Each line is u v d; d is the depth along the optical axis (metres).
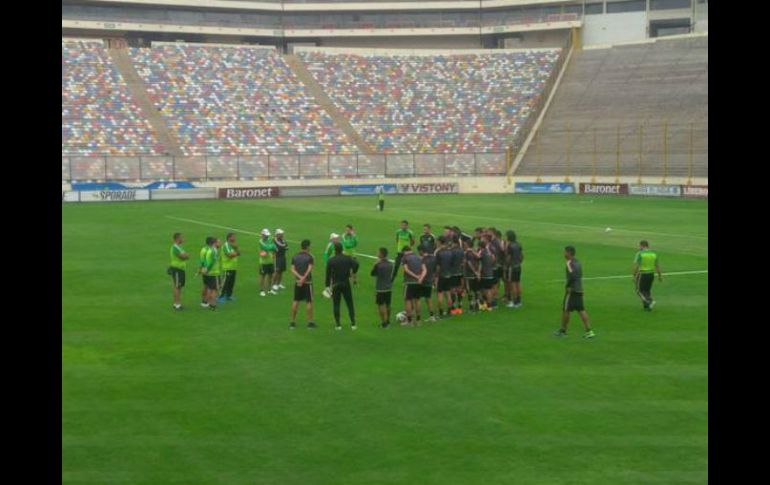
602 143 86.06
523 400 16.88
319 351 21.11
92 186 73.94
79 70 88.88
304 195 80.56
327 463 13.64
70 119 82.81
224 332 23.41
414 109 96.06
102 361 20.17
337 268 23.44
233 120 89.12
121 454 14.05
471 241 26.73
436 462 13.66
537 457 13.86
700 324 23.92
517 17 105.69
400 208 66.00
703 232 47.22
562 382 18.12
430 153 88.94
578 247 41.00
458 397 17.09
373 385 18.00
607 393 17.30
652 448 14.21
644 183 76.31
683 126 83.38
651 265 25.83
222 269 28.03
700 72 88.88
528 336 22.69
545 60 100.50
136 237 46.06
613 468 13.38
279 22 107.69
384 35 105.81
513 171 87.56
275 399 17.06
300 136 89.56
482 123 93.81
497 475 13.13
